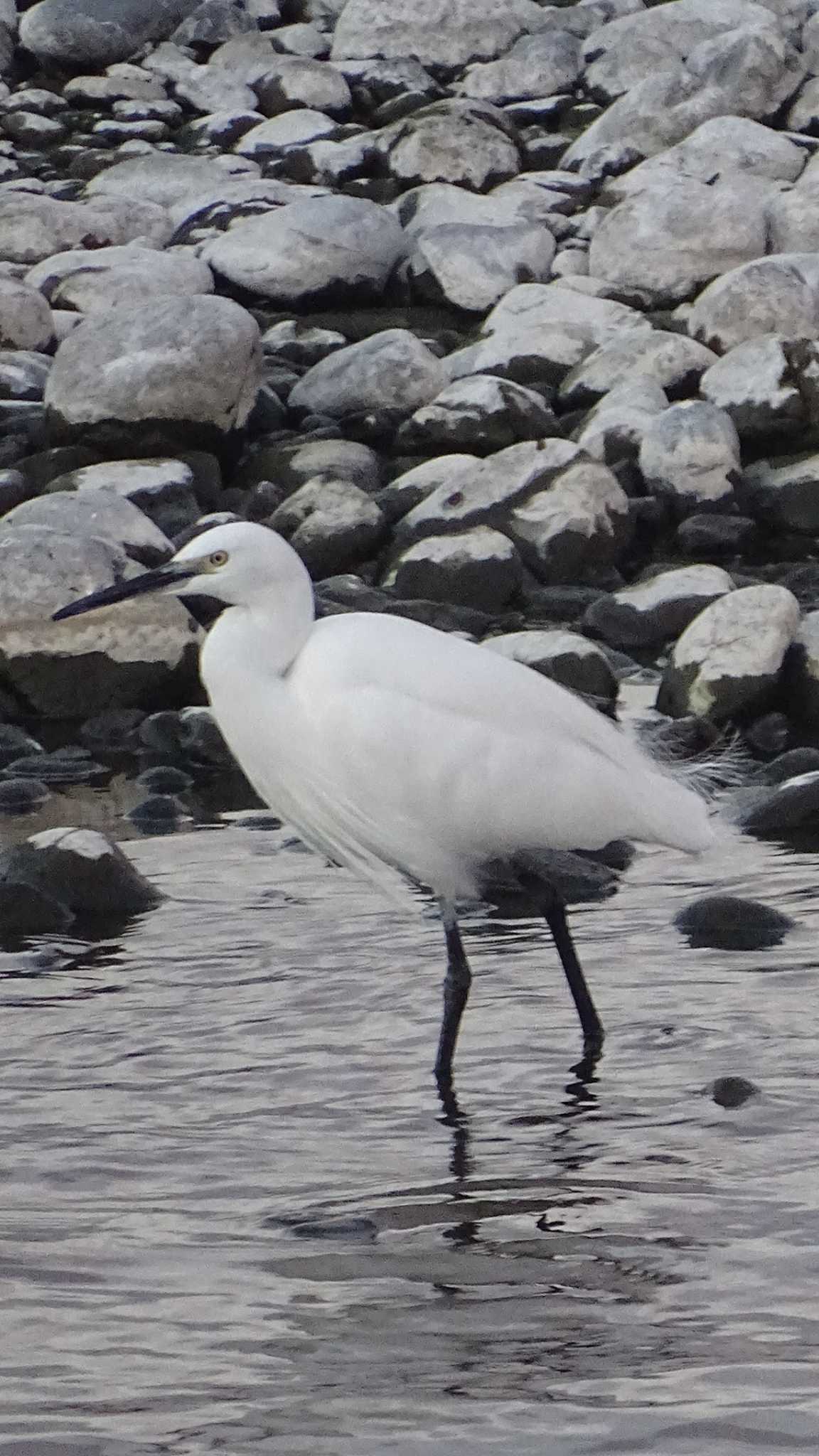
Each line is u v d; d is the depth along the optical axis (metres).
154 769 15.17
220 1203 8.24
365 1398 6.65
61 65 32.84
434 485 19.12
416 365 21.17
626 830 10.00
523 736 9.71
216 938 11.62
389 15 31.88
